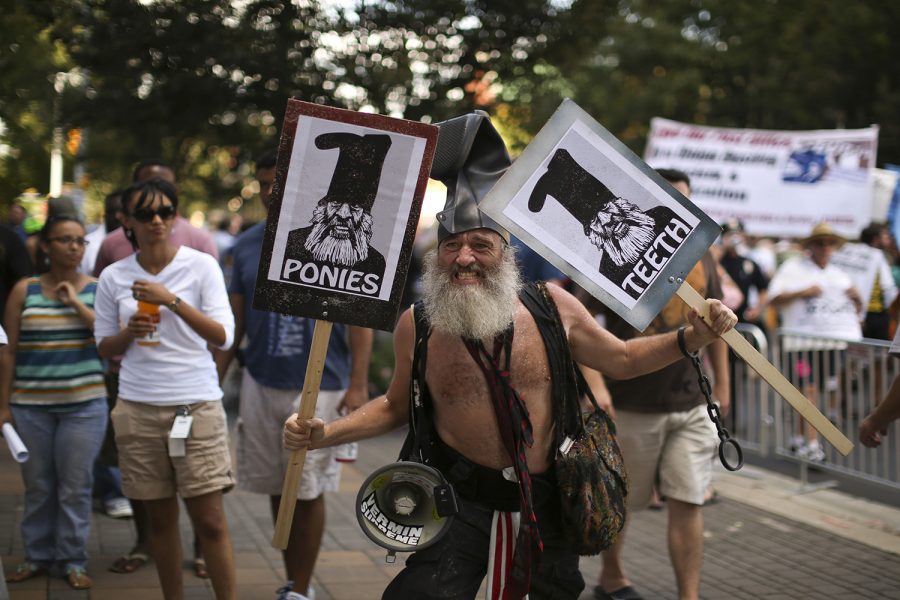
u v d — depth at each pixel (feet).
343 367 16.08
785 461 28.25
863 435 12.82
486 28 26.84
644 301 10.24
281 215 9.97
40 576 16.70
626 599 16.05
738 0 75.20
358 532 19.98
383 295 10.12
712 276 16.11
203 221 80.28
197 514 13.70
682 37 80.02
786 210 36.58
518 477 9.94
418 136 9.93
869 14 70.23
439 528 10.17
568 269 10.16
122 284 14.29
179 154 34.58
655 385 15.30
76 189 40.27
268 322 15.66
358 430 10.78
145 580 16.61
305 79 25.62
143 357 13.84
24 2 22.16
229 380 38.68
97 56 24.04
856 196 35.86
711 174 37.29
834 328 28.76
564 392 10.38
